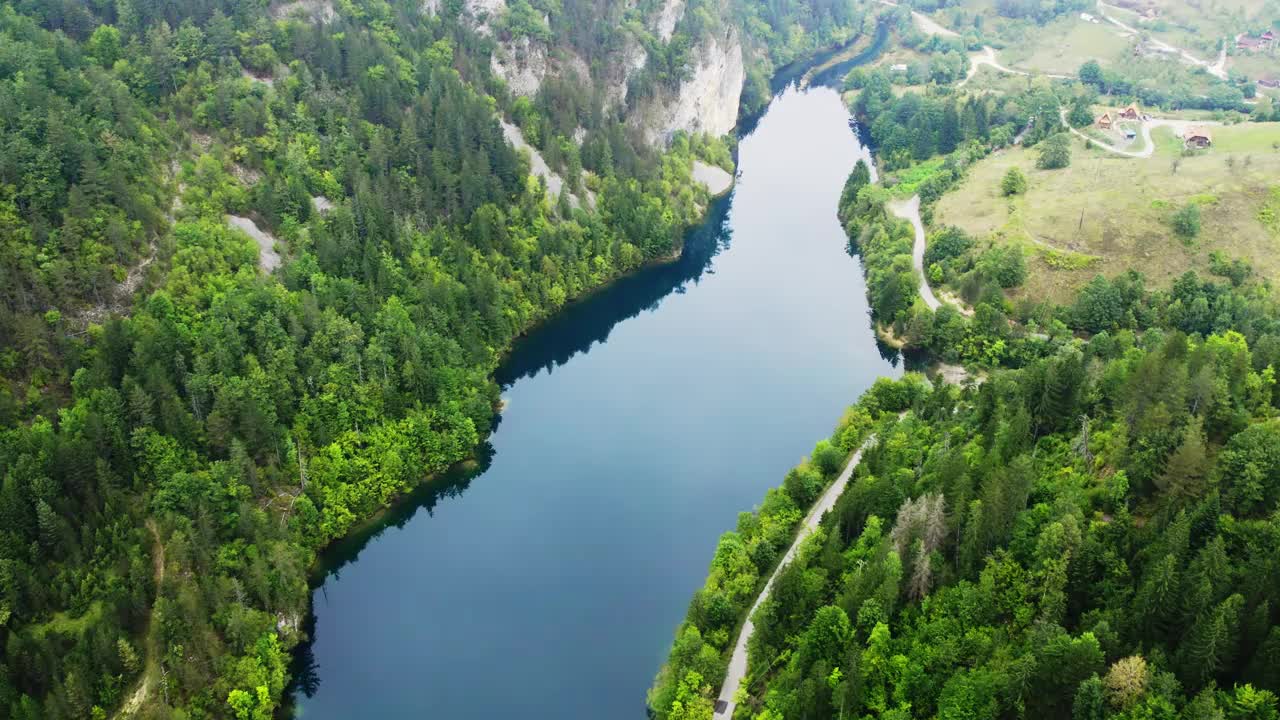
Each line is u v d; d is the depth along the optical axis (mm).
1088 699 106250
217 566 149375
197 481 154875
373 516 180625
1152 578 113812
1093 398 161750
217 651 139375
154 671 135125
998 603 127750
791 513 165250
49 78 199500
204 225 196125
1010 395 174125
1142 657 110438
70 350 163250
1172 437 137000
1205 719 99938
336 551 173625
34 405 156000
